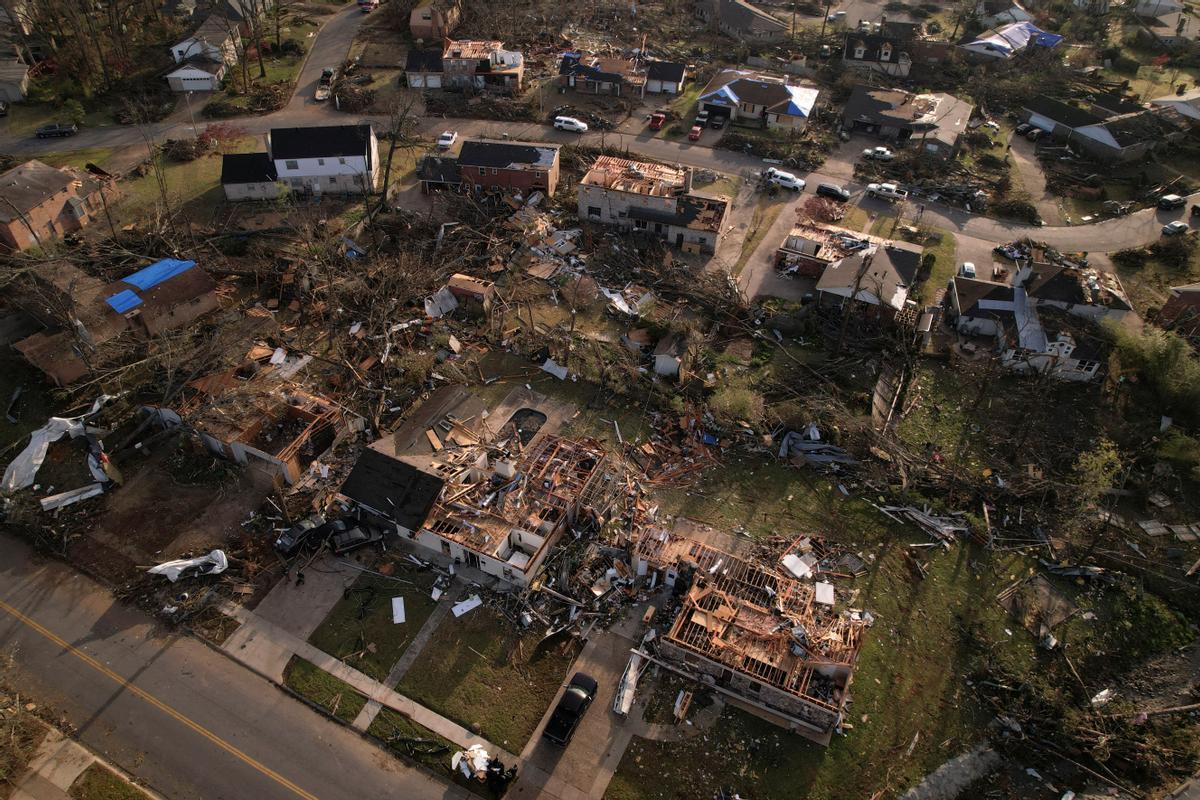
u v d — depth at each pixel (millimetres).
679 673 40812
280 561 45531
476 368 59281
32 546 46344
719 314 65125
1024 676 42062
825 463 53031
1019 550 48438
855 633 40875
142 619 42906
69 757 37156
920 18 131625
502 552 45375
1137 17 128625
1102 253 76125
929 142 90562
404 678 40625
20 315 60812
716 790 36875
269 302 64375
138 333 59219
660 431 54875
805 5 133875
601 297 66688
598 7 125250
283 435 52344
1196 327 62938
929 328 63344
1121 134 90625
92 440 51562
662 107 99312
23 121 89438
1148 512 51594
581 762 37594
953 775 38062
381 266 65688
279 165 75812
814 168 87812
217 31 102812
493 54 99312
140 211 75125
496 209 76375
